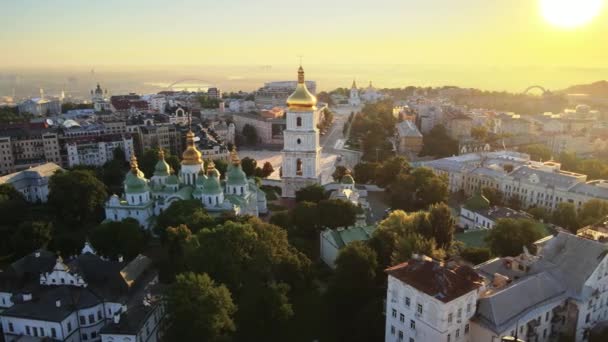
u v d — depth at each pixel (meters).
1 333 121.88
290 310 125.44
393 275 105.19
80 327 123.94
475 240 171.75
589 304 111.38
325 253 172.88
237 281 133.25
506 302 101.75
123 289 129.12
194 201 179.00
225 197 197.12
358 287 131.38
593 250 114.94
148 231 183.88
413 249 132.50
